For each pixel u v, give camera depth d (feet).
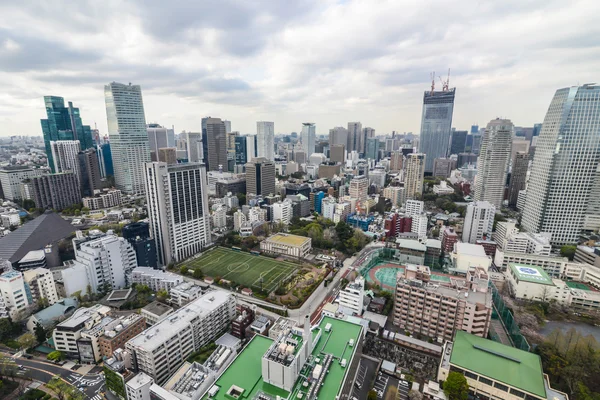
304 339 425.69
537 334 633.20
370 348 600.39
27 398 474.08
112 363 493.36
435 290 623.77
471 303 578.25
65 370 546.67
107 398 485.97
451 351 515.91
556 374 503.20
